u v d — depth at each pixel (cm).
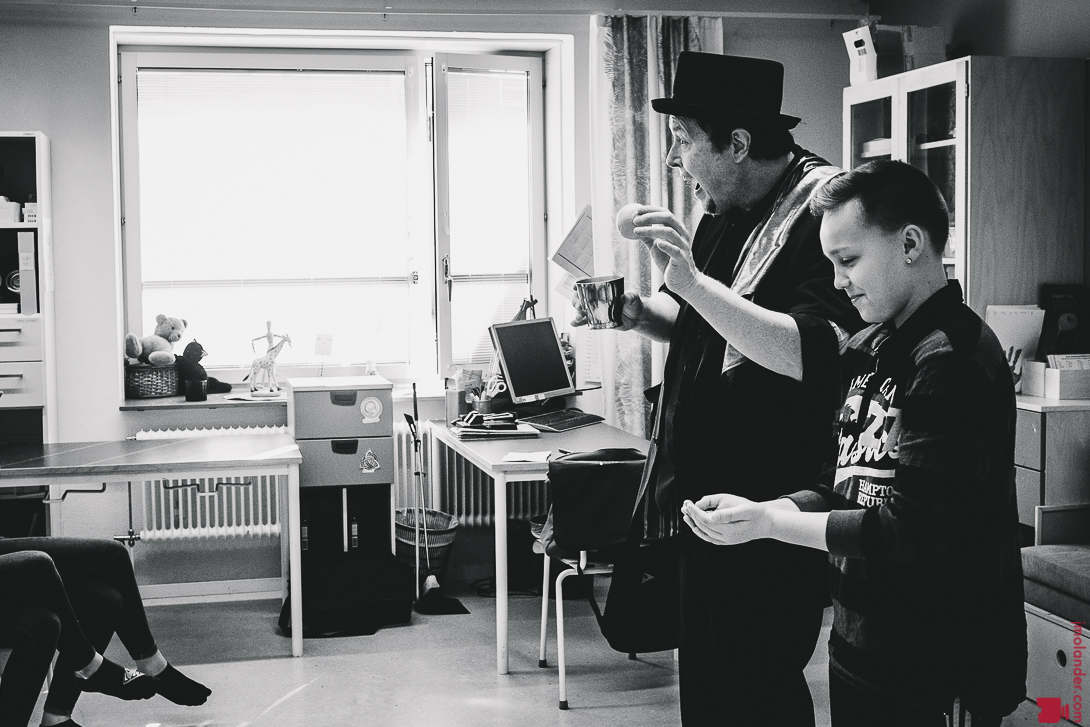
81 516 483
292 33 488
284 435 441
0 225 447
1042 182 434
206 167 508
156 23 472
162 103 503
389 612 429
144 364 492
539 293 539
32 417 472
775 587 194
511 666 387
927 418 146
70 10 465
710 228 215
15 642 289
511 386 458
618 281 220
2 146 469
